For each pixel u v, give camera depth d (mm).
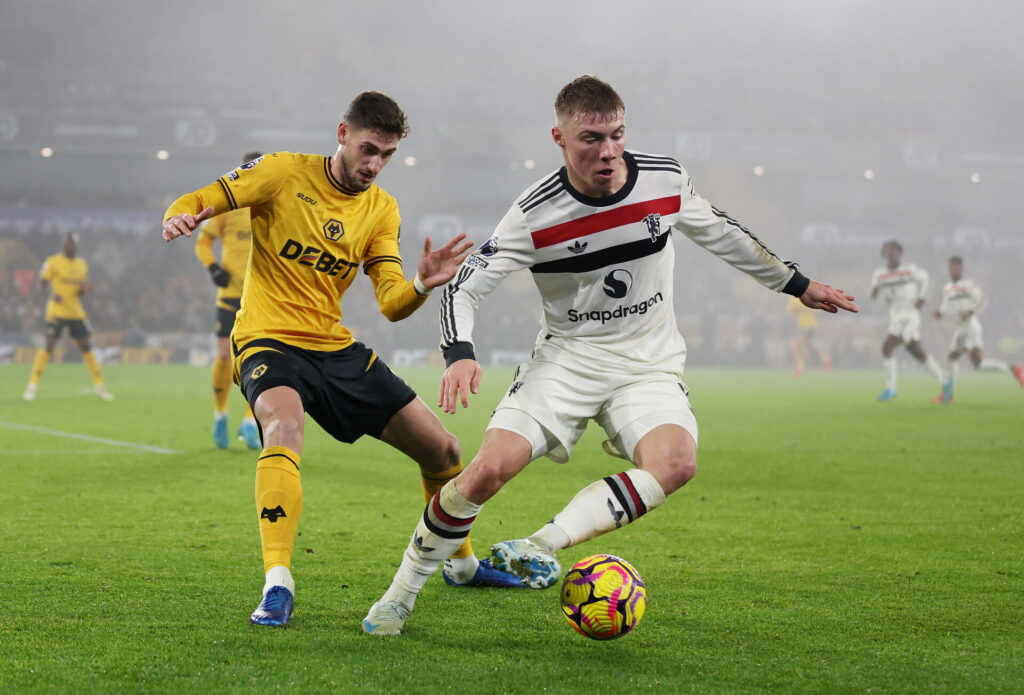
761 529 11469
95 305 68625
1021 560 9805
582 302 7742
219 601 7754
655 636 7062
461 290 7395
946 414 29578
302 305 8570
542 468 17125
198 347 68625
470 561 8391
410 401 8570
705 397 37844
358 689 5793
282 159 8609
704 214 7918
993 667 6402
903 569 9359
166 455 17562
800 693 5898
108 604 7609
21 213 70125
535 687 5906
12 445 18922
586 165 7168
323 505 12688
